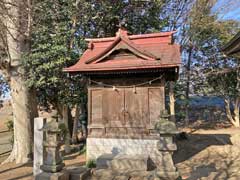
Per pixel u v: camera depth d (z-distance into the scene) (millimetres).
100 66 9062
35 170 7141
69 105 12352
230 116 20734
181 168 8555
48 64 10266
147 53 8930
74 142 13391
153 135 8977
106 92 9602
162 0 13617
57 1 11398
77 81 11922
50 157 6137
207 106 22859
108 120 9492
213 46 18109
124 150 9156
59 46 10492
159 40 10016
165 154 5496
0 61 10031
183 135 13422
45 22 11406
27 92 10320
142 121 9172
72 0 11375
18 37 10141
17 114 10195
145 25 13602
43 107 13719
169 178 5301
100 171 7750
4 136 19984
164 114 7469
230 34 17562
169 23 14758
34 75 10258
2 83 13766
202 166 8750
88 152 9438
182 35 15141
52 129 6121
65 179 6527
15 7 9984
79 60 10094
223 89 20109
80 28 12312
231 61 18781
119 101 9461
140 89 9297
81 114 13766
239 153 10281
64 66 10805
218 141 12812
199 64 18562
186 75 16516
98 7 12227
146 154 8828
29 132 10203
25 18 10281
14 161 10109
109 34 13570
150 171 7805
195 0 14641
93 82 9727
